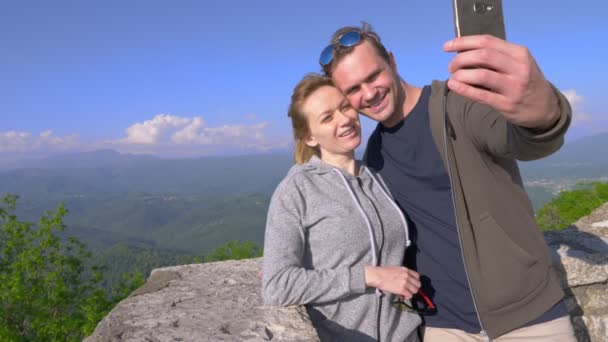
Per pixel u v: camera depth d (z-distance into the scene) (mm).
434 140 1974
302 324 1922
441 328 2176
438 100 1943
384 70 1979
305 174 1970
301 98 2004
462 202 1899
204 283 2828
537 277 1882
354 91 1978
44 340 17672
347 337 1887
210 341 1870
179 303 2428
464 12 1055
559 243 2992
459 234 1918
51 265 18438
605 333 2730
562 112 1144
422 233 2184
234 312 2203
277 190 1968
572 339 1953
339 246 1862
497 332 1939
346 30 1991
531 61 936
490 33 1067
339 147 1994
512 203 1869
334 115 1971
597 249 2791
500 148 1628
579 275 2691
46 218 18875
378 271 1812
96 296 17906
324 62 2012
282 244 1847
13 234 18562
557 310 1938
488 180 1846
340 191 1919
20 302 17922
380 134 2264
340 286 1777
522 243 1870
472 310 2080
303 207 1900
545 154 1359
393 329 1970
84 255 19562
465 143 1838
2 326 16922
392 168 2229
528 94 983
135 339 1964
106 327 2146
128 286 20391
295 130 2105
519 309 1890
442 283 2141
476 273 1911
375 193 2059
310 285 1760
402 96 2115
